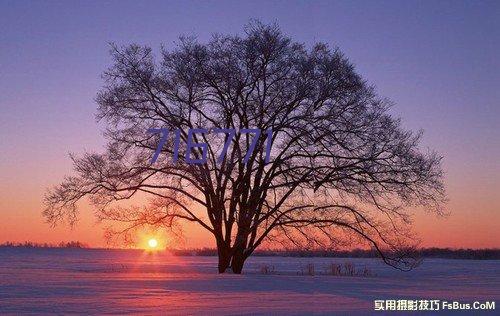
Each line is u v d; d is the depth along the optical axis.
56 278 33.12
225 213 39.22
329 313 19.03
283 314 18.55
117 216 38.25
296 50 38.16
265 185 38.53
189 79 37.47
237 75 37.31
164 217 38.47
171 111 38.62
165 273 40.75
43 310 18.69
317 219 38.75
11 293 23.91
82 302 20.86
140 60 39.00
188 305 20.50
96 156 38.06
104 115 38.62
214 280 32.38
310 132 37.12
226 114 37.84
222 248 39.78
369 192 38.22
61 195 37.97
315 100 37.59
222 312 18.78
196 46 38.09
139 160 38.25
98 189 38.12
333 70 37.38
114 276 35.47
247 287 28.05
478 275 46.81
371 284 31.67
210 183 37.97
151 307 19.78
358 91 37.94
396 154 37.62
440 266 73.69
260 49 37.22
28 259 80.94
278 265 69.25
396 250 38.59
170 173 37.84
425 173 37.56
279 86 37.78
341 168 37.56
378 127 37.97
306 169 38.44
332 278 36.72
